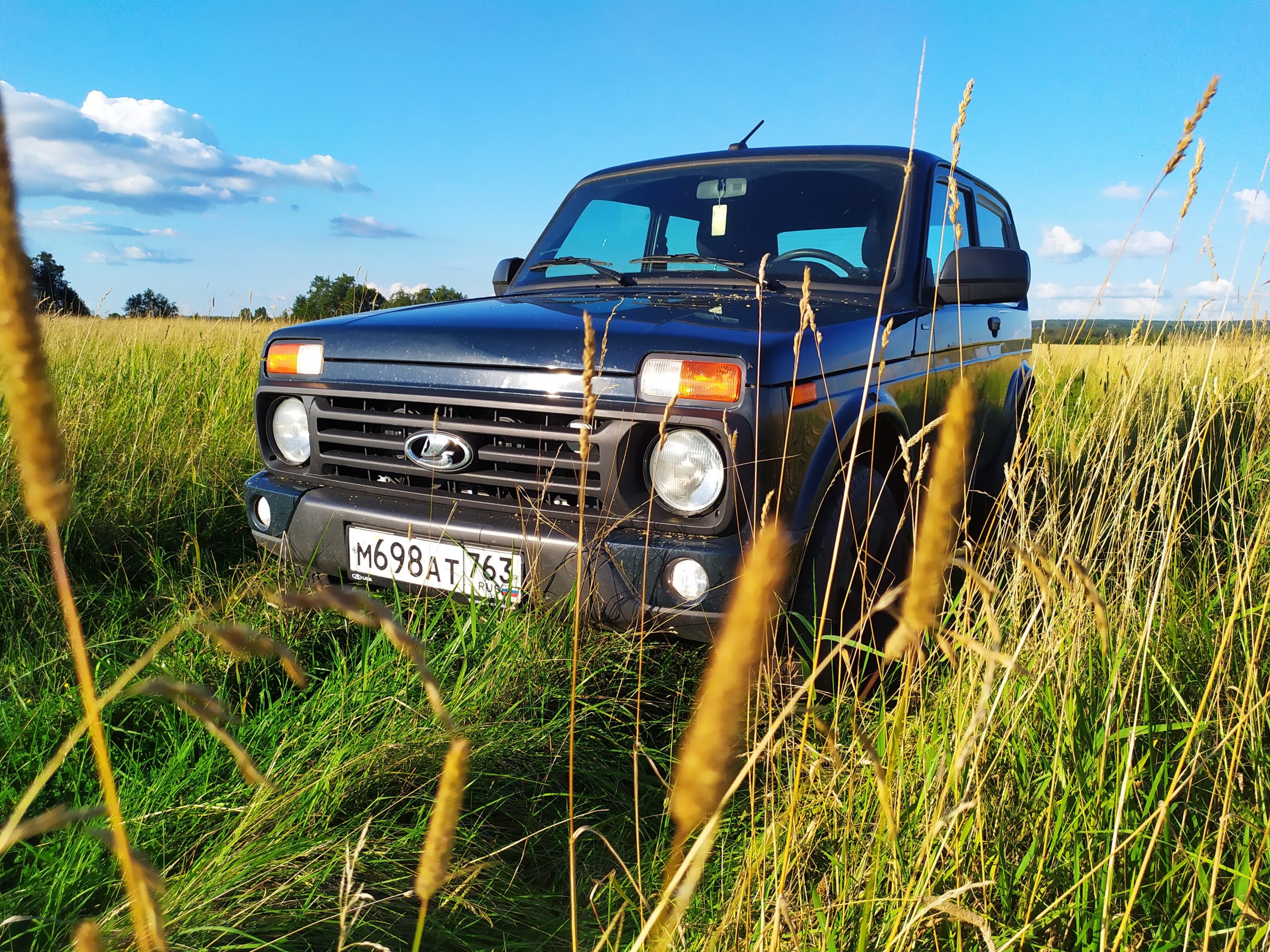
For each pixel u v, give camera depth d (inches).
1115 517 79.9
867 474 95.3
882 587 93.6
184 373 220.2
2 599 105.3
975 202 166.6
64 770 72.0
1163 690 70.9
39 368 15.6
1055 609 65.4
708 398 77.9
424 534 90.6
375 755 71.7
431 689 21.6
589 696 88.3
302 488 101.3
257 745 74.5
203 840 65.1
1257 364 92.9
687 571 78.1
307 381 100.1
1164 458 80.7
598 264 126.5
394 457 94.8
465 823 70.5
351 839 63.2
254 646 21.9
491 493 89.7
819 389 86.0
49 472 16.5
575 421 82.7
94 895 59.4
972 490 136.0
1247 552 68.8
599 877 66.1
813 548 83.0
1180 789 59.6
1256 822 57.3
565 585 82.3
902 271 116.6
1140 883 52.7
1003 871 55.5
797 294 110.7
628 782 78.9
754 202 126.4
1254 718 63.6
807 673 77.1
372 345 95.4
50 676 87.1
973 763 55.5
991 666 33.1
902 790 58.0
